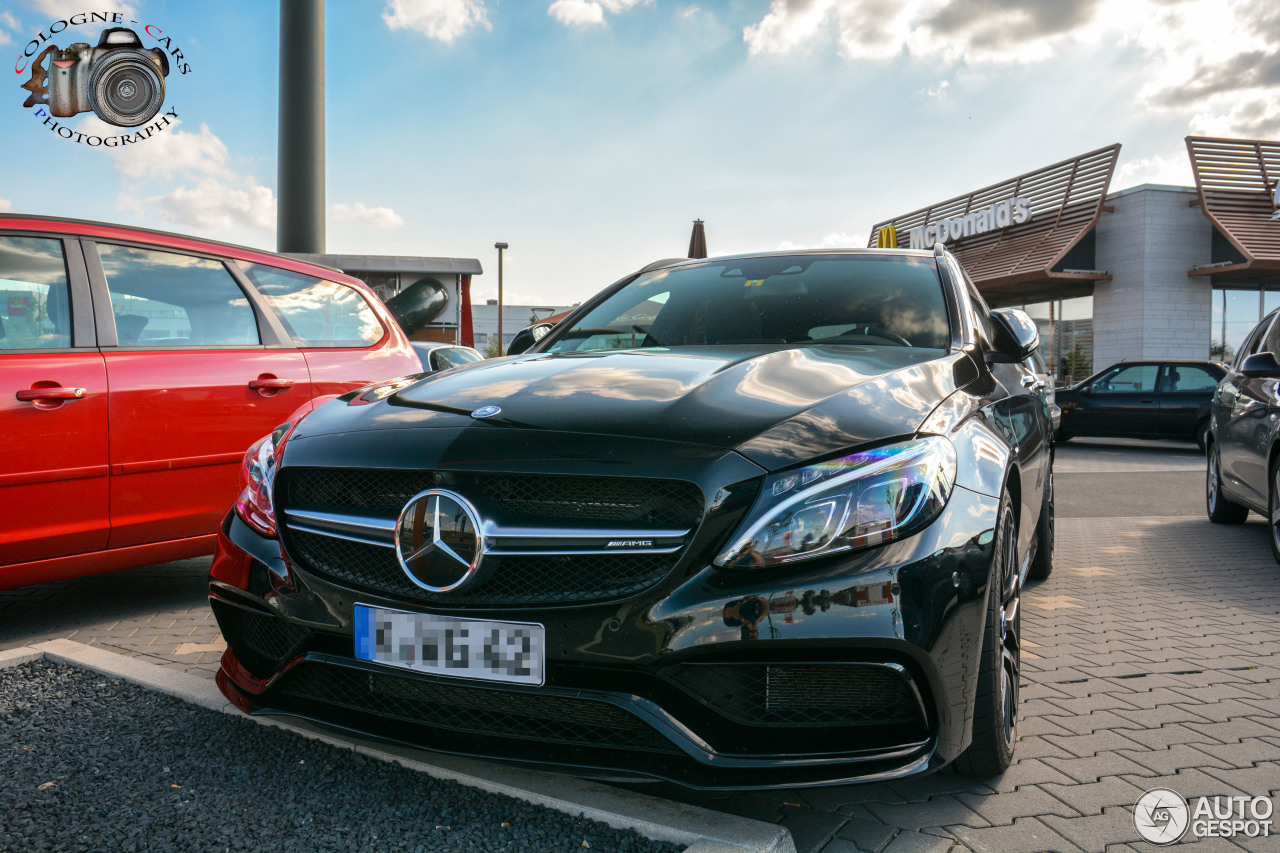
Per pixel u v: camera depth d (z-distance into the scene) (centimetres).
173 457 365
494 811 200
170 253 388
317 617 200
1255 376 561
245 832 190
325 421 226
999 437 228
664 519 178
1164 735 253
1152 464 1226
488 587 183
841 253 345
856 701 177
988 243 2138
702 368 231
